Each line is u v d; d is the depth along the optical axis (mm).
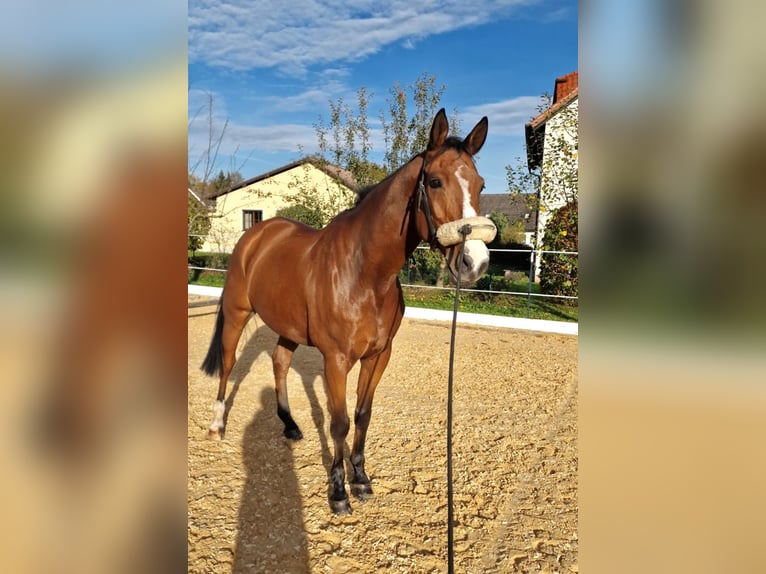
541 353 6633
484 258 1976
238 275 3482
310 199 12617
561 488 3033
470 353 6598
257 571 2221
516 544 2480
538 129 11312
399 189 2436
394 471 3229
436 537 2529
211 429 3615
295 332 3012
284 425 3914
